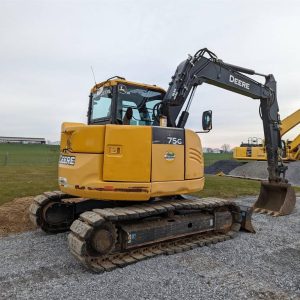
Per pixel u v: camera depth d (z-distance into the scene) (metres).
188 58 7.00
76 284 4.39
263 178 20.47
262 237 6.87
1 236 6.54
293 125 15.50
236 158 24.84
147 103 6.50
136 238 5.35
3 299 3.95
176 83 6.66
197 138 6.45
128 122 5.89
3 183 12.44
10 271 4.80
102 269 4.82
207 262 5.30
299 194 14.07
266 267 5.12
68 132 5.83
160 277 4.67
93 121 6.61
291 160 21.50
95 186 5.32
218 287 4.37
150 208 5.59
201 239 6.42
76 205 6.99
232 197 12.13
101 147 5.40
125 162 5.38
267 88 9.35
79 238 4.90
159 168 5.61
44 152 43.66
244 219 7.21
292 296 4.15
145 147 5.46
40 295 4.06
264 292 4.25
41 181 13.35
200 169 6.50
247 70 8.69
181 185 5.95
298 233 7.27
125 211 5.30
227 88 8.35
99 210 5.32
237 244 6.32
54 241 6.28
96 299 3.98
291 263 5.32
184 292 4.21
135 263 5.20
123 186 5.34
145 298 4.04
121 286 4.36
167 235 5.78
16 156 34.28
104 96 6.30
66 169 5.78
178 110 6.74
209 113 6.51
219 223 6.70
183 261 5.34
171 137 5.84
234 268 5.05
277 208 9.41
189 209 6.25
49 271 4.83
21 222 7.40
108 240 5.05
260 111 9.59
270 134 9.51
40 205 6.63
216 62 7.72
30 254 5.54
